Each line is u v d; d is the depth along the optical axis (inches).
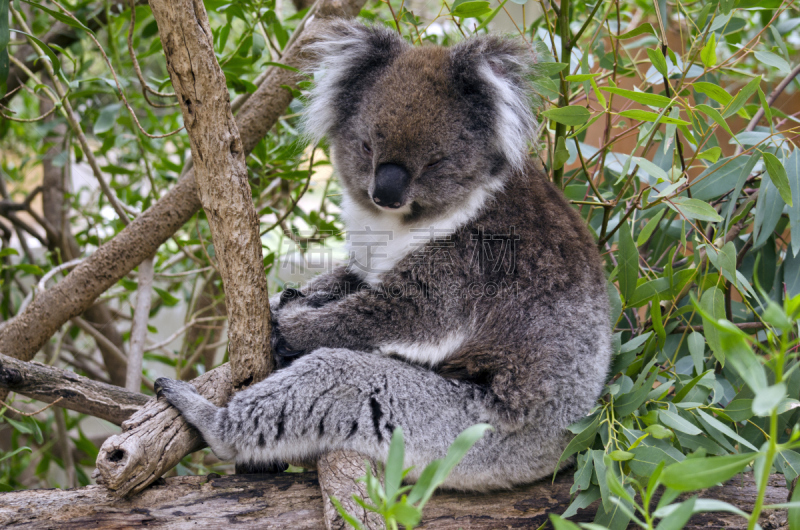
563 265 101.3
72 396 104.9
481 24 125.8
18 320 127.9
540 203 105.9
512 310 99.3
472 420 95.0
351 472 86.2
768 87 166.2
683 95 129.0
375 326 100.2
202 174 87.3
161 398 93.1
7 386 101.2
